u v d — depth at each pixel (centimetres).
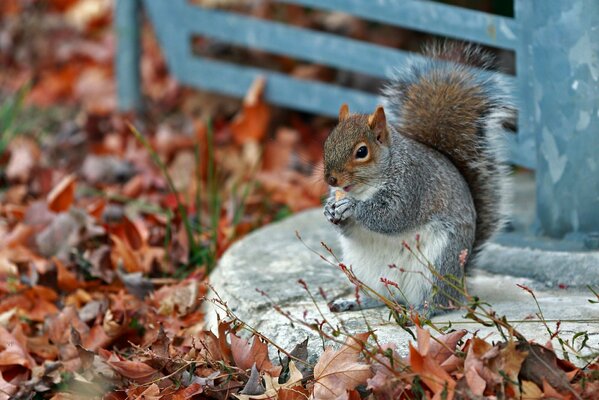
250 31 1184
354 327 663
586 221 777
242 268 786
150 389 651
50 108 1340
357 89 1257
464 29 901
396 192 668
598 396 558
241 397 618
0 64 1467
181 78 1273
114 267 892
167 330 770
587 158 765
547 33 760
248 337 693
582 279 737
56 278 859
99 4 1557
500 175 724
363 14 1013
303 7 1334
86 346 761
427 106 718
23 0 1578
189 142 1195
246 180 1127
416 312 650
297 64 1304
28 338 779
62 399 689
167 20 1252
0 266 909
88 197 1084
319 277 761
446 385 554
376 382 583
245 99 1233
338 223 675
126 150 1203
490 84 732
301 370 633
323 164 683
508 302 700
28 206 1016
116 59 1292
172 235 931
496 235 785
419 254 674
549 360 568
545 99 774
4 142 1166
